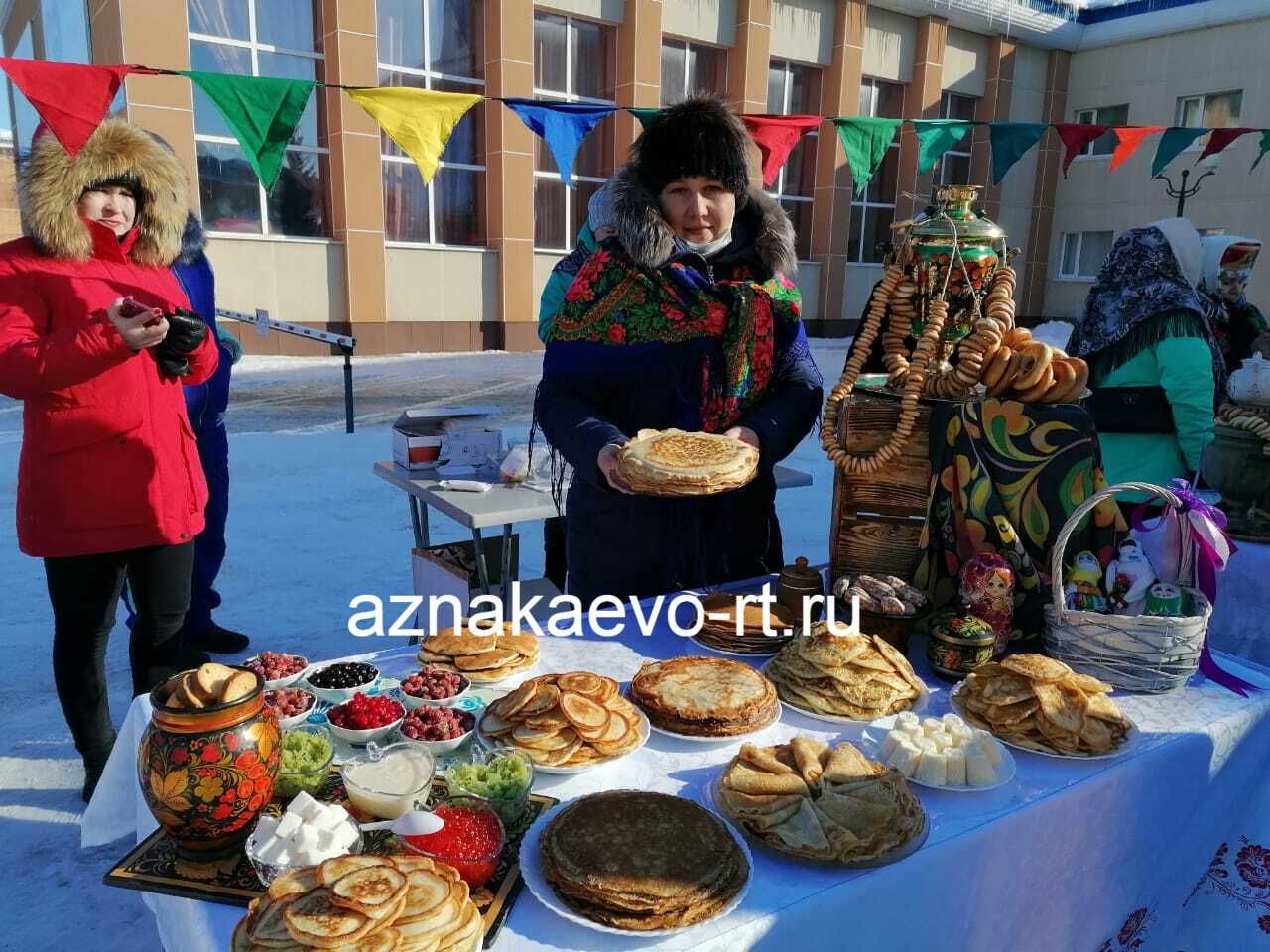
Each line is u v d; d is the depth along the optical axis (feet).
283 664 5.13
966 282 5.64
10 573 13.91
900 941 3.62
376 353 47.44
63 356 5.98
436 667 5.08
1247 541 7.39
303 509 18.31
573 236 54.65
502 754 4.00
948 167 68.23
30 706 9.80
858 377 6.54
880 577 5.68
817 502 20.21
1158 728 4.68
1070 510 5.49
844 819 3.60
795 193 63.72
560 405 6.56
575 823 3.52
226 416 29.07
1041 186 71.20
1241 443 7.38
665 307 6.55
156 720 3.44
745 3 55.31
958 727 4.28
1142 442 8.93
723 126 6.06
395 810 3.66
